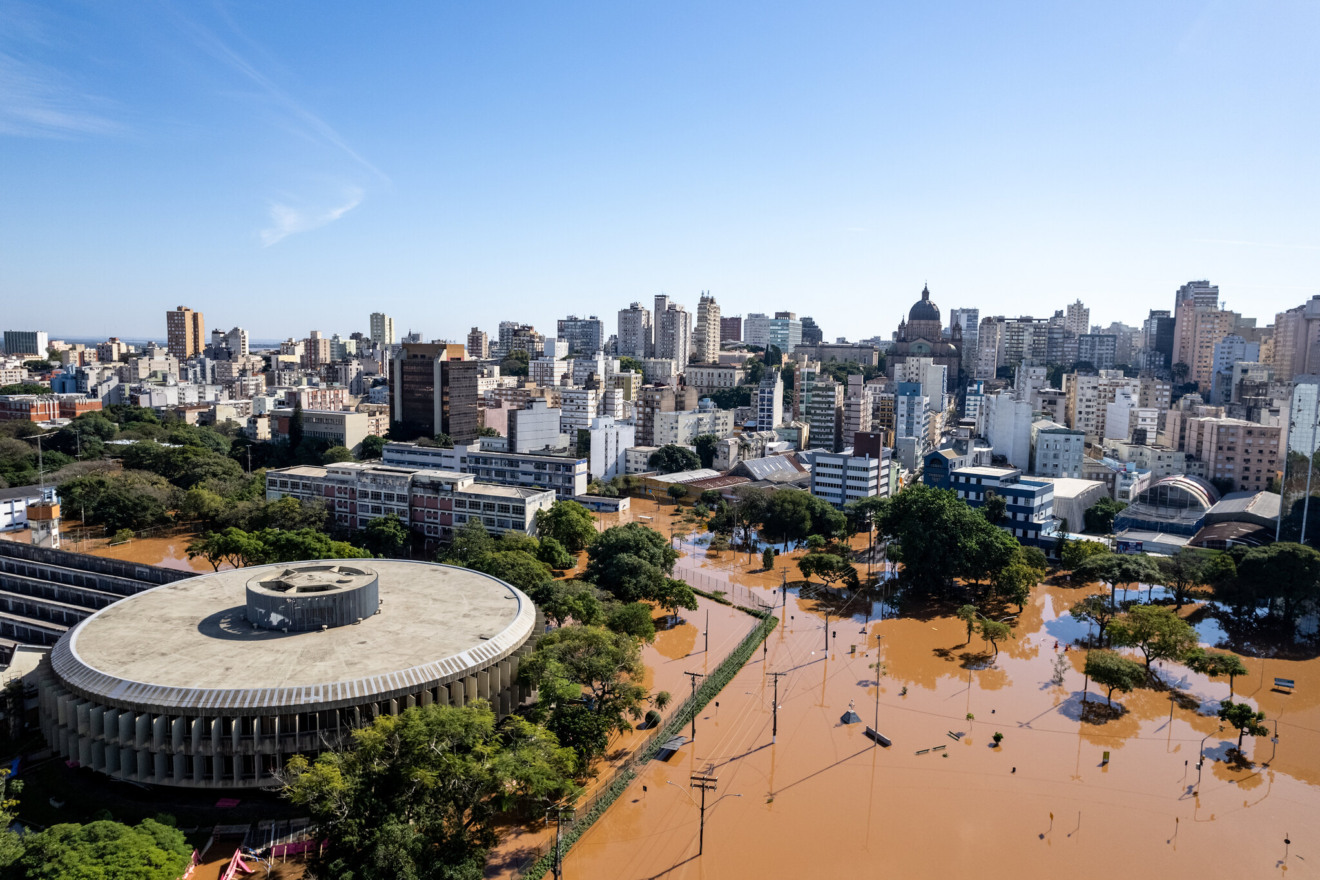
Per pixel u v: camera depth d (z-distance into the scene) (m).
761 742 104.81
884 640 142.88
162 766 85.06
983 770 98.50
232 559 169.12
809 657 134.62
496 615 110.81
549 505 194.12
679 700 116.31
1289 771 99.12
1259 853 83.31
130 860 64.06
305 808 83.81
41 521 178.25
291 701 84.25
